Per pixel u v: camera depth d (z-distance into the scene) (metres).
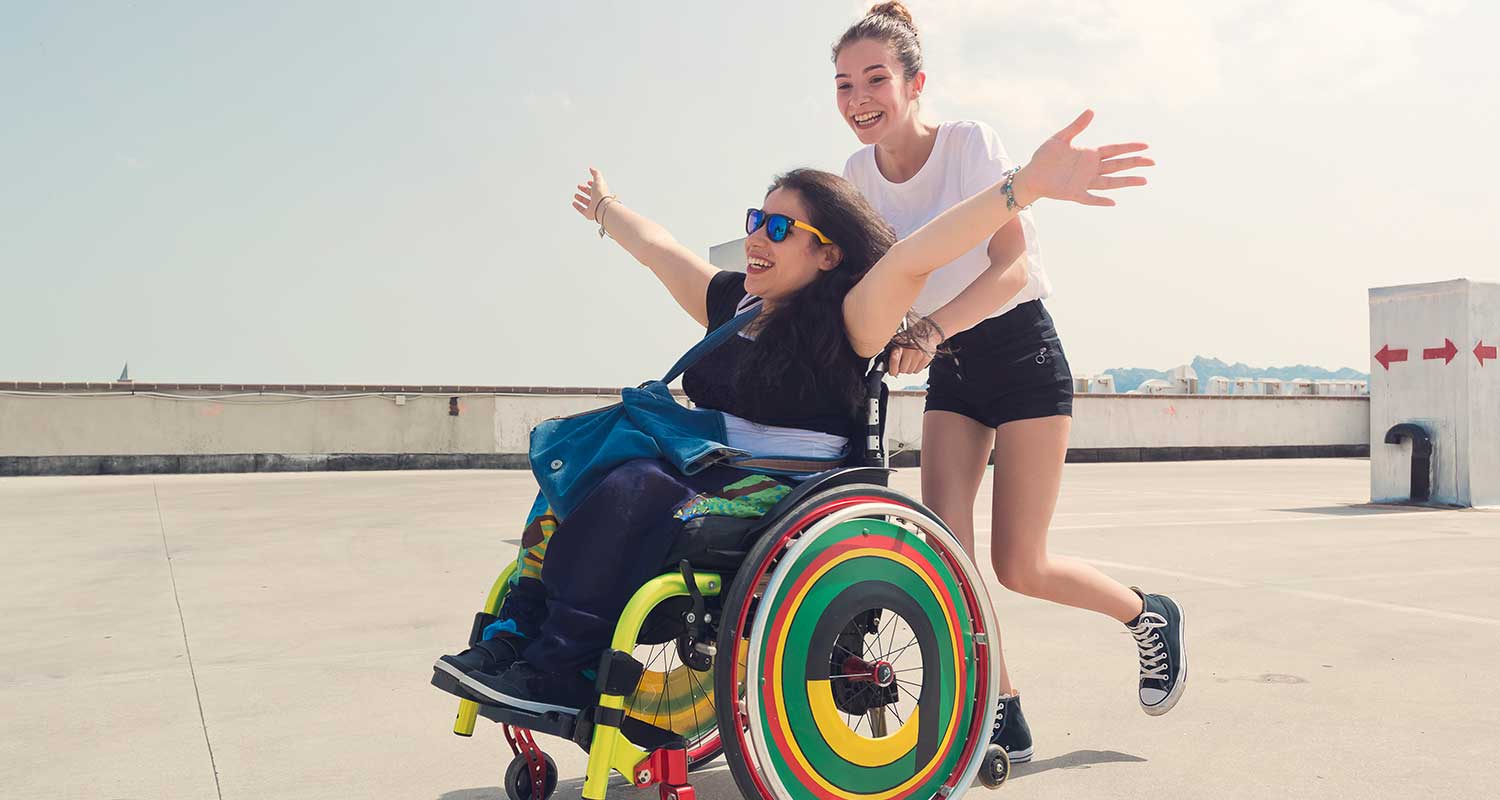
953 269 2.55
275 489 11.23
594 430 2.03
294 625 4.14
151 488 11.38
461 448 15.73
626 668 1.71
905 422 17.20
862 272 2.07
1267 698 3.07
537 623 1.95
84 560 5.90
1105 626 4.11
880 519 1.96
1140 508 9.09
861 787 1.90
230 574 5.41
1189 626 4.08
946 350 2.40
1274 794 2.29
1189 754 2.57
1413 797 2.26
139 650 3.71
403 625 4.14
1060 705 3.02
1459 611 4.37
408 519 8.09
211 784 2.37
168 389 14.39
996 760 2.23
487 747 2.65
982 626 2.06
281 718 2.89
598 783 1.69
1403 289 9.41
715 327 2.24
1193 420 19.67
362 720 2.88
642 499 1.83
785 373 2.00
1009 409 2.54
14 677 3.34
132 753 2.59
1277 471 15.62
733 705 1.74
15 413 13.70
